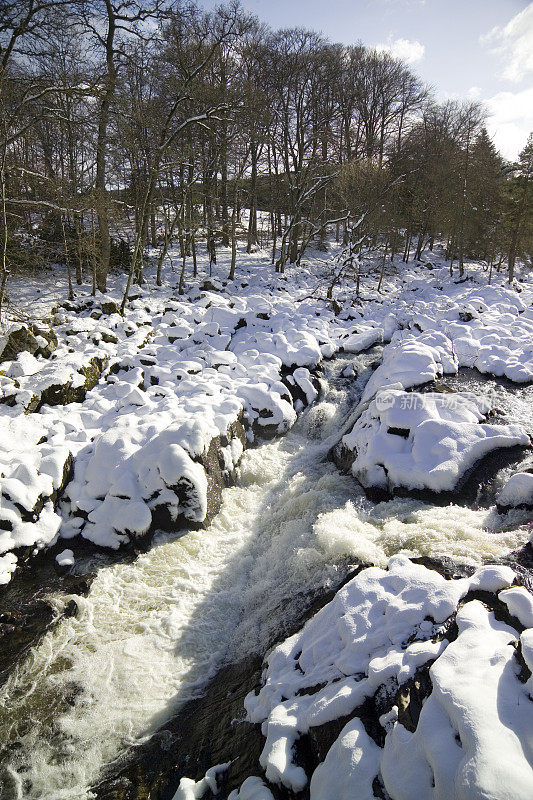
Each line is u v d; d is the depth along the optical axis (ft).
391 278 85.46
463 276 87.51
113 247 62.95
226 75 74.18
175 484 24.52
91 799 13.80
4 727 15.72
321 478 27.84
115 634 19.15
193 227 65.21
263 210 116.78
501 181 103.35
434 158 96.84
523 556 16.47
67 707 16.35
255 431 34.09
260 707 14.06
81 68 51.34
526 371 34.83
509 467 23.90
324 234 97.14
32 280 52.60
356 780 10.11
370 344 48.11
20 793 14.10
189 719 15.80
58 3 46.39
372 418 29.27
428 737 9.79
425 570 15.19
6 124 39.09
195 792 12.67
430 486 23.84
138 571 22.40
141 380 37.09
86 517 24.21
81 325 42.45
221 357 39.96
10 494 22.40
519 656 10.90
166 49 60.70
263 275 71.26
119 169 61.36
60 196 49.85
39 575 21.99
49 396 31.63
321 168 87.30
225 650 18.63
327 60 89.71
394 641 12.98
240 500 28.07
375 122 109.60
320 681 13.38
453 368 37.37
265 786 11.51
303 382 38.58
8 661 17.93
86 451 27.32
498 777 8.29
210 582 21.90
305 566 19.85
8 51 46.91
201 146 67.56
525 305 63.00
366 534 20.57
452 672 10.93
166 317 48.08
